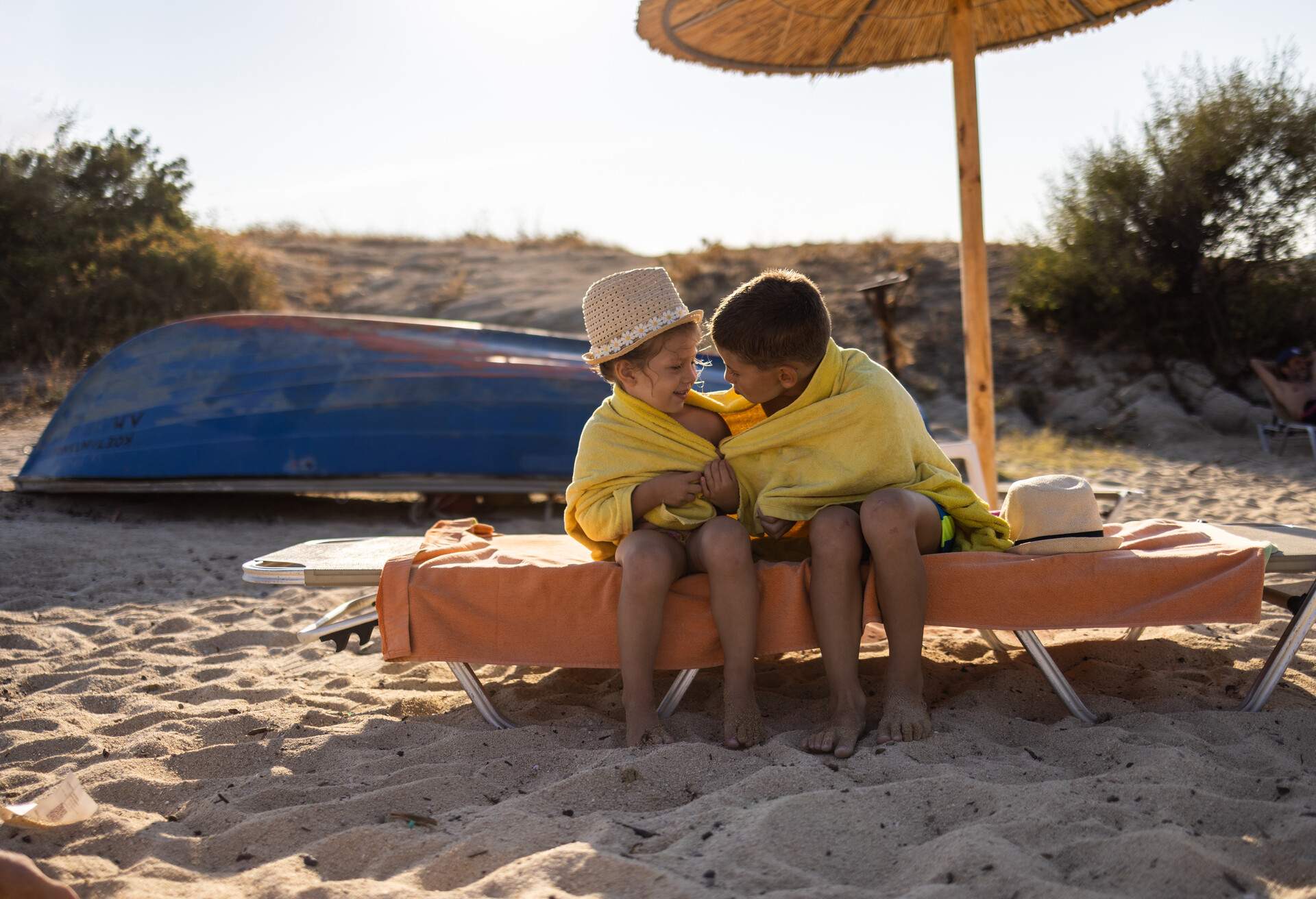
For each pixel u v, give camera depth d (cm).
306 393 714
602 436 282
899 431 269
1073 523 273
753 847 181
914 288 1730
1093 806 197
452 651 269
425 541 316
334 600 473
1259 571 261
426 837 197
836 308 1681
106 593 485
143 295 1403
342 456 711
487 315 1766
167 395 718
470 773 236
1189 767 217
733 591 252
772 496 271
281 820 208
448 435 720
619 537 276
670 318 267
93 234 1468
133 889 179
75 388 744
